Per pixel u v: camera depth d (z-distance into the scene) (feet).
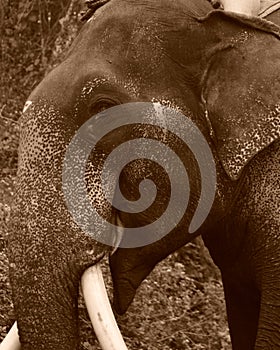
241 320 31.53
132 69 28.12
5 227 39.29
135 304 40.04
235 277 30.53
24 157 27.45
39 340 26.94
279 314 29.25
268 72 28.53
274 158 29.07
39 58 48.65
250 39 28.66
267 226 29.17
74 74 27.91
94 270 27.40
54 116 27.58
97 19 28.53
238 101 28.45
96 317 27.12
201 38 28.50
